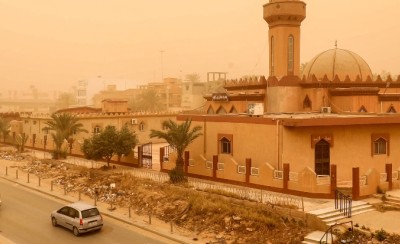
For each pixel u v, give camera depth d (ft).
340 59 138.72
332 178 82.99
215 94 139.54
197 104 328.29
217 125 108.88
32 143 184.03
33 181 121.49
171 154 114.93
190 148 116.26
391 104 131.44
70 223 76.43
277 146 94.02
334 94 125.59
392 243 62.08
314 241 64.44
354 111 123.34
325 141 93.66
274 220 72.84
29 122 194.49
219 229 74.90
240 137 103.09
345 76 136.15
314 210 74.18
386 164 90.48
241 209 78.18
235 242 69.56
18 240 72.69
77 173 122.31
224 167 100.89
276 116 107.34
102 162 139.74
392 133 100.83
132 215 87.40
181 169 103.71
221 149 108.47
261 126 97.91
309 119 89.45
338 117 94.89
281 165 93.50
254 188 93.91
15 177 127.13
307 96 126.41
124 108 194.08
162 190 97.04
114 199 98.43
